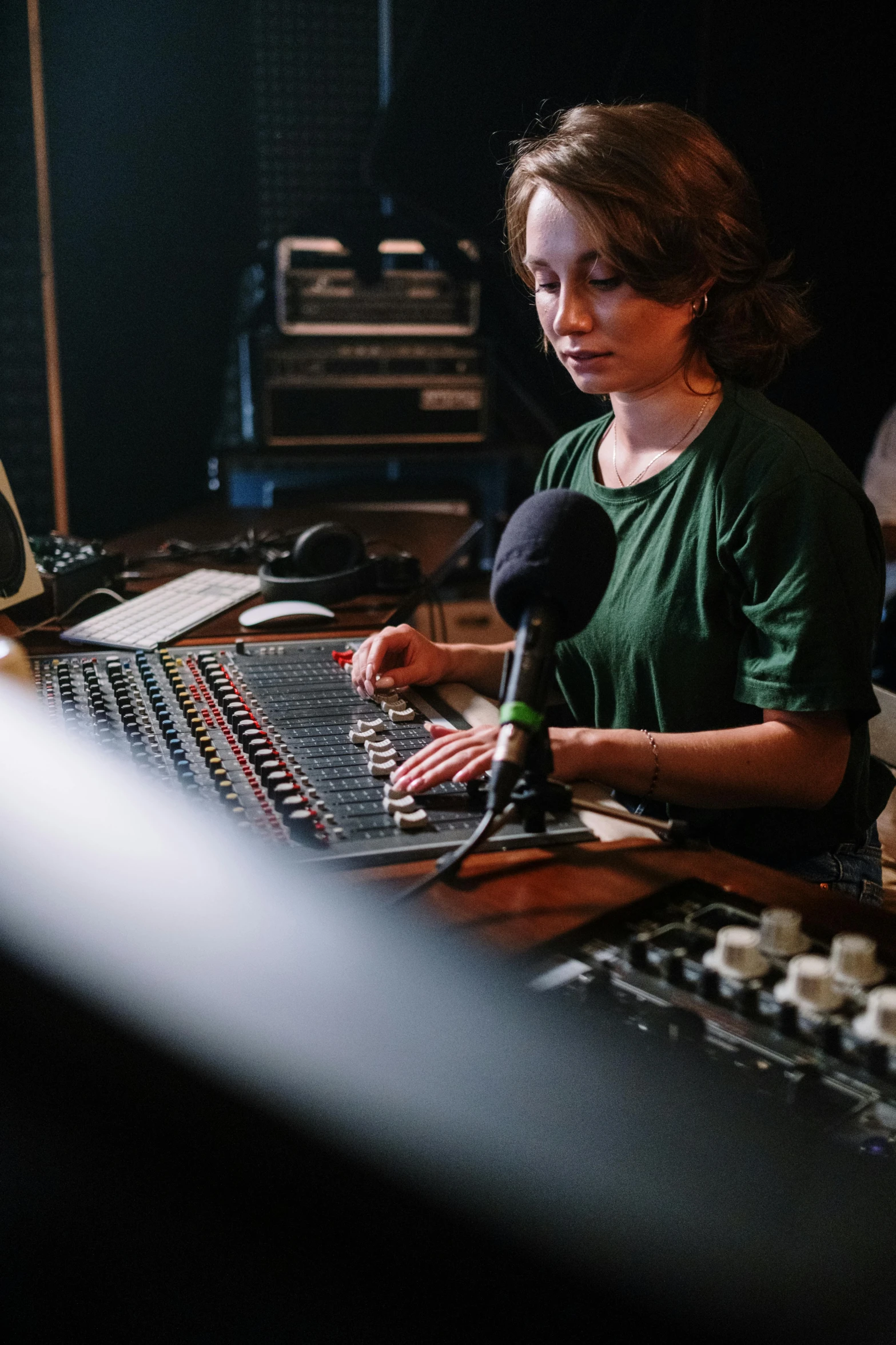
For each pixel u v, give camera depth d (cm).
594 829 105
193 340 396
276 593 186
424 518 294
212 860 95
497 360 430
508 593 94
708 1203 62
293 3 394
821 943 79
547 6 377
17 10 337
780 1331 58
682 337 128
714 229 120
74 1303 75
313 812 105
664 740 116
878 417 407
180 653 157
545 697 92
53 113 352
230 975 79
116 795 106
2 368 364
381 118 402
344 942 84
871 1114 64
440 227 407
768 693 120
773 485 121
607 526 96
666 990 75
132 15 355
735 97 369
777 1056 68
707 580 128
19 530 167
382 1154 66
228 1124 71
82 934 83
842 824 135
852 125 377
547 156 118
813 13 364
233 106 380
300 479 402
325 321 396
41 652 160
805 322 139
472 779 107
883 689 151
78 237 365
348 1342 67
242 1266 70
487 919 88
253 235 397
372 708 134
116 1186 74
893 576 305
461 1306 63
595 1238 62
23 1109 76
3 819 99
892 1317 57
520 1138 65
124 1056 74
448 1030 73
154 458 399
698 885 90
